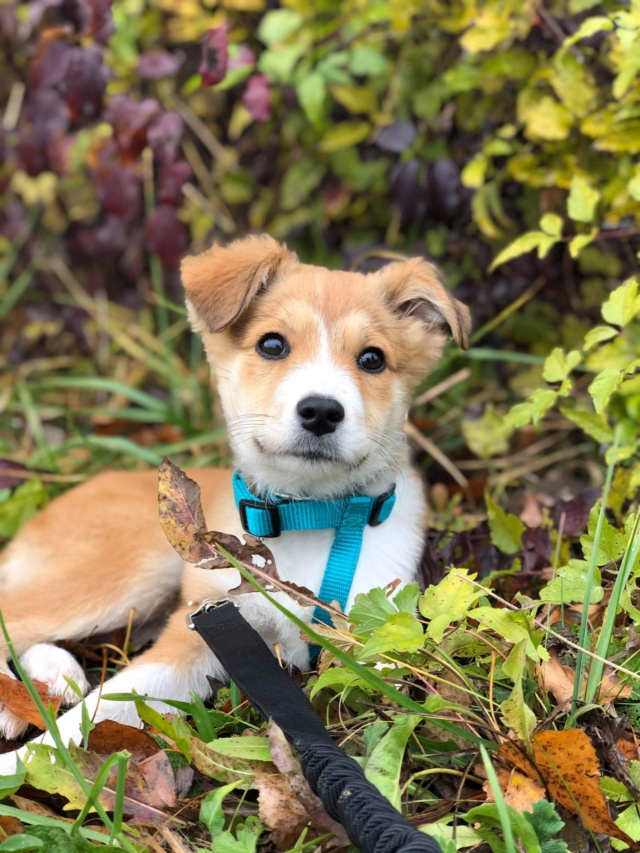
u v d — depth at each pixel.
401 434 0.65
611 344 0.75
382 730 0.47
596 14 0.81
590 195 0.71
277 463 0.60
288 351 0.62
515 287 0.92
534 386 0.91
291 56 0.90
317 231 1.01
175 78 1.02
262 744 0.49
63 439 1.01
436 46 0.91
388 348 0.63
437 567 0.68
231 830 0.47
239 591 0.53
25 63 1.08
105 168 0.99
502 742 0.47
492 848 0.44
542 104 0.78
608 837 0.44
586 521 0.71
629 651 0.53
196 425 0.99
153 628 0.70
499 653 0.50
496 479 0.88
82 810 0.44
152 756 0.50
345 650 0.52
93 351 1.11
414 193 0.91
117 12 0.96
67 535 0.71
